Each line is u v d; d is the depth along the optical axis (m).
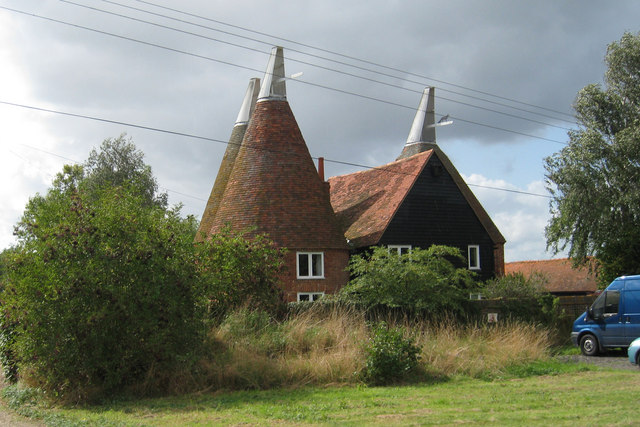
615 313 19.06
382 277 20.16
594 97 31.83
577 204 30.05
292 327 15.77
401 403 10.79
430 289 20.25
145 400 12.24
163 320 12.91
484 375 14.01
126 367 12.80
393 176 34.28
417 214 31.83
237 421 9.70
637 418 8.73
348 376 13.39
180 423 9.66
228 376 13.06
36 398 12.80
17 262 12.77
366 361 13.55
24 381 14.01
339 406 10.63
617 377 13.52
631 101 31.89
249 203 28.70
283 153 29.59
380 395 11.75
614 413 9.20
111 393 12.81
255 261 18.02
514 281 24.83
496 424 8.67
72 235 12.71
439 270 21.23
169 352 13.02
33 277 12.66
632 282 18.97
